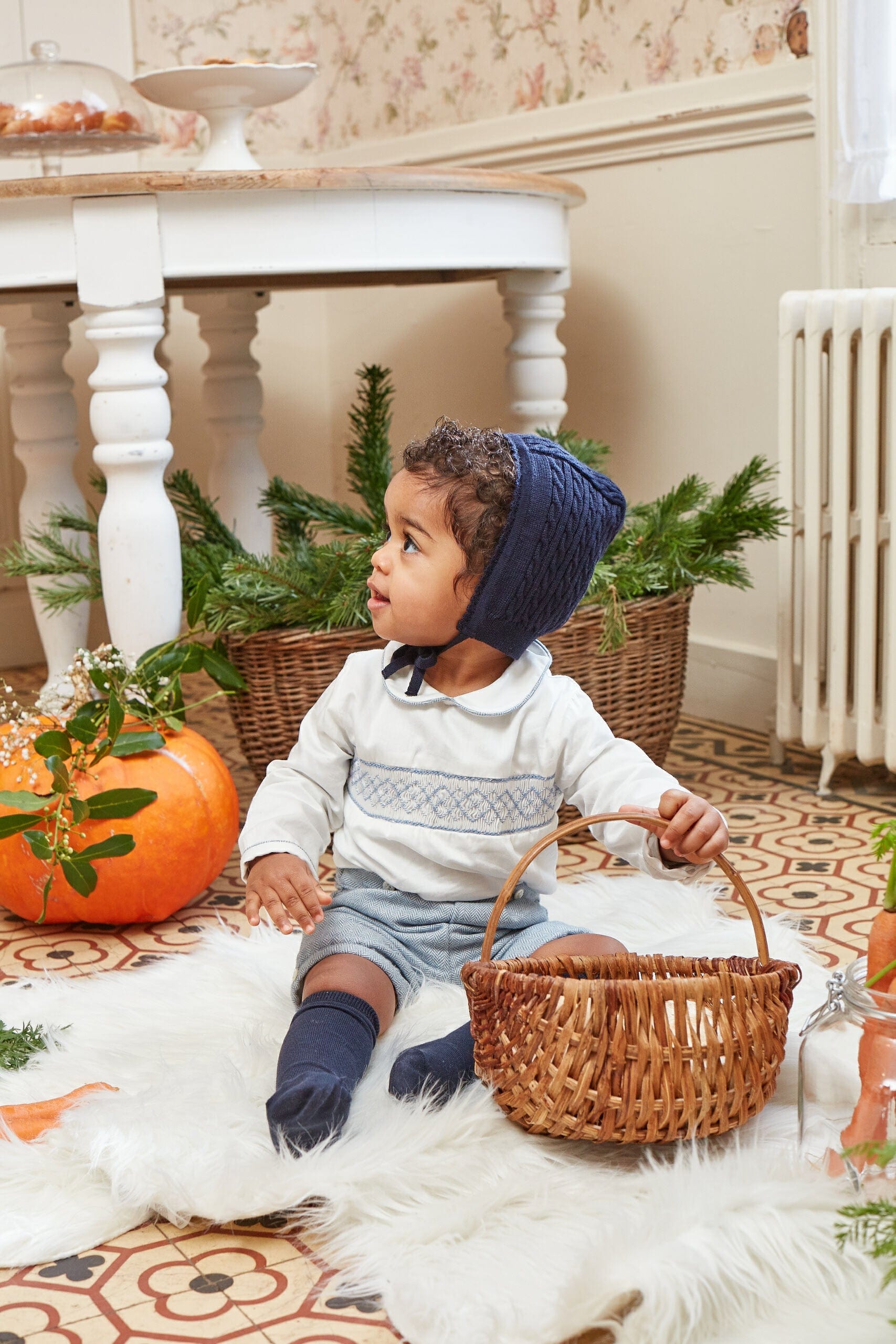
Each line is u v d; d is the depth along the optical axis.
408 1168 0.94
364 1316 0.83
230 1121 0.99
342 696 1.21
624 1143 0.97
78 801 1.41
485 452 1.12
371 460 2.00
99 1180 0.97
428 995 1.16
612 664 1.75
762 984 0.97
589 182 2.47
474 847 1.16
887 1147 0.77
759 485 2.17
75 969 1.41
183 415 2.98
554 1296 0.81
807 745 1.94
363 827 1.19
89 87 2.00
